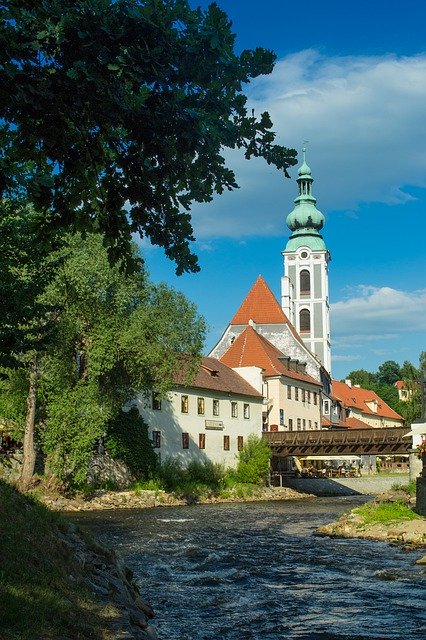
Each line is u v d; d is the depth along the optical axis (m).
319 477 68.62
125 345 38.03
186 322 41.41
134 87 5.73
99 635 8.16
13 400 40.19
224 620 12.67
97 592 10.54
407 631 11.84
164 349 40.62
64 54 5.59
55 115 5.75
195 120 5.79
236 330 89.69
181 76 5.77
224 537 26.47
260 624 12.38
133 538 25.70
